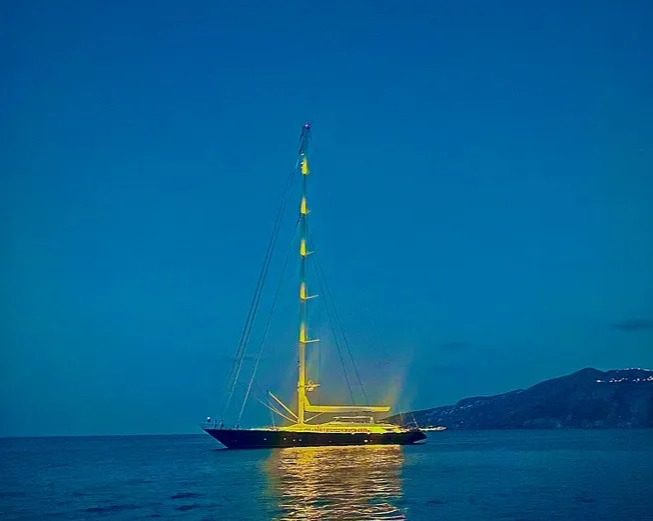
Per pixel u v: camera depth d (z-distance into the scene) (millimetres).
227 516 44281
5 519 44812
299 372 98000
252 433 95250
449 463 89500
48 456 139500
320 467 78438
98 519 44281
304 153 102938
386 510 46000
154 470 86000
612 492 55844
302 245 100312
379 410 101000
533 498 52031
